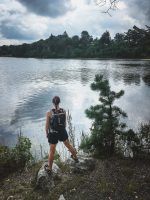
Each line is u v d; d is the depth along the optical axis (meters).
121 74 28.89
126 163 4.13
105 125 4.43
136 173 3.80
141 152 4.45
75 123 8.59
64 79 24.33
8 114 10.12
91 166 4.02
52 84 20.17
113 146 4.55
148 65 47.72
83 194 3.34
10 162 4.32
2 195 3.52
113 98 4.51
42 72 34.28
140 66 44.56
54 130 3.64
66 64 57.53
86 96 14.24
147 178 3.61
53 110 3.68
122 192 3.33
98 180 3.65
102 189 3.41
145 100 12.52
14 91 16.25
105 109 4.54
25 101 12.92
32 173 4.14
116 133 4.50
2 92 15.80
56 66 49.81
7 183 3.88
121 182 3.57
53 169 3.84
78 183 3.59
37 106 11.72
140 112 9.79
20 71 36.53
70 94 15.02
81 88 17.69
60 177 3.76
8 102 12.63
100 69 38.62
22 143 4.67
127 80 22.48
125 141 4.57
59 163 4.29
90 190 3.42
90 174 3.84
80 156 4.24
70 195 3.34
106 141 4.53
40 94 15.09
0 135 7.48
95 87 4.52
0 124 8.66
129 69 37.41
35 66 50.56
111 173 3.83
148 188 3.39
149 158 4.31
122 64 51.97
